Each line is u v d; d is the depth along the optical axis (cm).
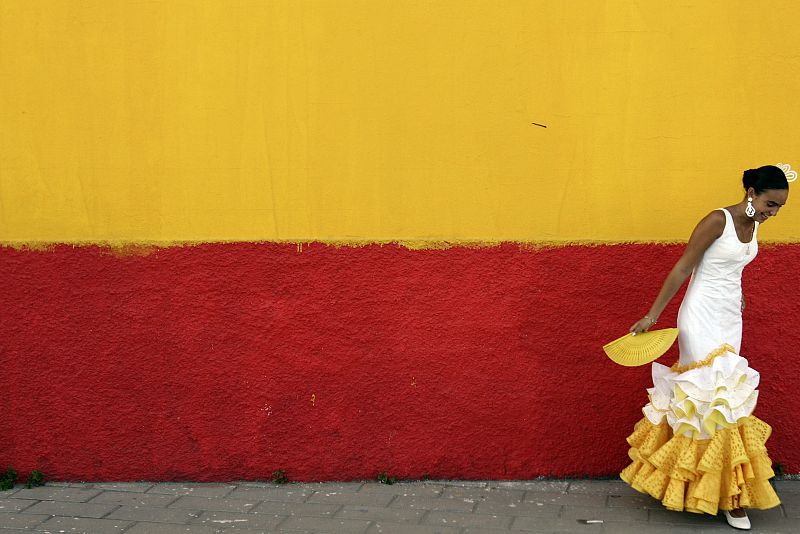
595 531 515
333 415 605
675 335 519
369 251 596
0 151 614
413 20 588
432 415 599
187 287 608
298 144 598
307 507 565
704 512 509
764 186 496
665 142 577
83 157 611
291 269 602
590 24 578
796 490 564
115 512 565
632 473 536
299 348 605
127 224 611
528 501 563
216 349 609
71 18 605
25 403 617
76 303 614
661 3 573
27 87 611
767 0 566
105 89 607
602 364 588
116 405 615
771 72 568
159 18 600
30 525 546
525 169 586
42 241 613
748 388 500
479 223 591
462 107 588
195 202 606
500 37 584
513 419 595
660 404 525
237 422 611
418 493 583
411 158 593
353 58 593
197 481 614
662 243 579
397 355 599
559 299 588
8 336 614
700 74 573
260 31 596
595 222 584
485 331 593
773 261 575
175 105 604
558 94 582
